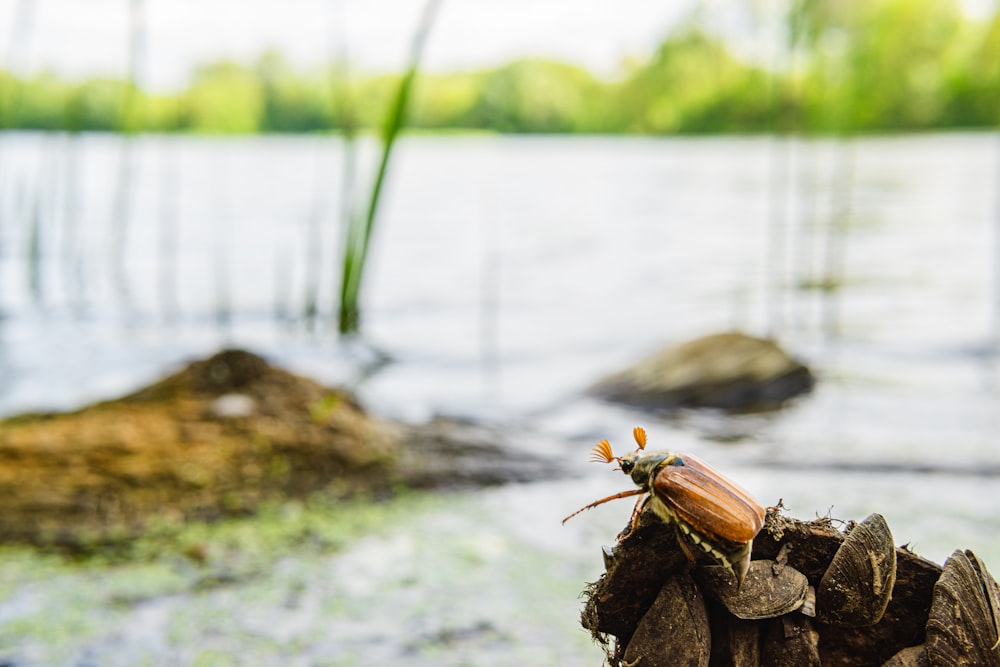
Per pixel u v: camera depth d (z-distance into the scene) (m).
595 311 14.76
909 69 35.31
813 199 17.25
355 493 6.41
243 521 5.94
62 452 6.40
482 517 6.03
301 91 29.39
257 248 21.48
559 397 9.58
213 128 29.00
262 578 5.10
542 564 5.25
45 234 22.31
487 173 47.91
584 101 50.25
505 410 9.01
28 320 14.14
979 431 8.03
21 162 33.12
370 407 9.10
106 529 5.75
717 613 2.14
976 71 37.12
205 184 36.94
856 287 16.12
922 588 2.13
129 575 5.14
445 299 15.91
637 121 46.50
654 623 2.11
